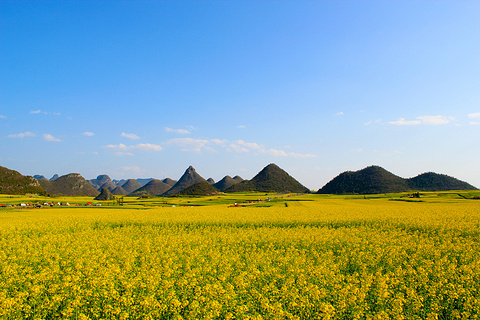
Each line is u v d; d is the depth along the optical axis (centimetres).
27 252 1711
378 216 3619
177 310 986
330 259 1531
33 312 980
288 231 2494
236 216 3909
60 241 2097
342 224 3156
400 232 2480
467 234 2430
